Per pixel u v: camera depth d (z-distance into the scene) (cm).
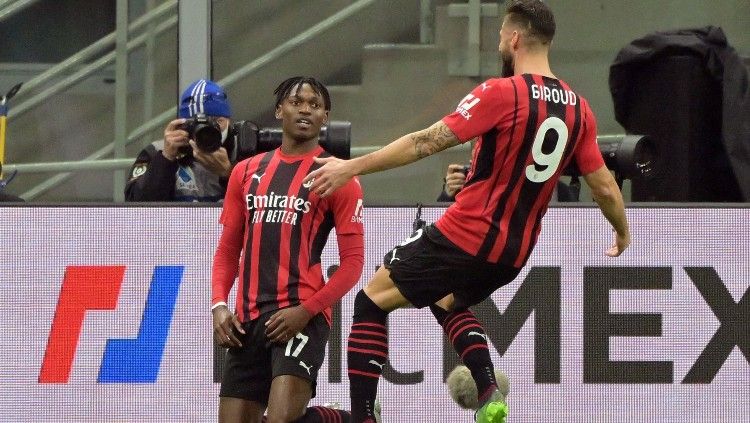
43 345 2136
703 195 2425
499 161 1592
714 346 2152
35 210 2141
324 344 1769
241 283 1778
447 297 1702
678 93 2388
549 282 2152
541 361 2147
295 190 1770
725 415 2145
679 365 2148
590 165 1667
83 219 2144
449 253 1606
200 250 2142
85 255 2142
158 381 2136
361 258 1769
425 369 2136
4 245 2139
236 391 1786
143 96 2647
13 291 2136
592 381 2145
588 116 1648
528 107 1587
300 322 1720
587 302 2150
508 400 2144
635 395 2145
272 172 1789
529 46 1648
